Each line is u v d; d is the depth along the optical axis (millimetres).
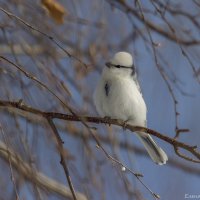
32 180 5430
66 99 5477
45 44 5516
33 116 5469
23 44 5512
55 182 5504
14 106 5430
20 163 5434
